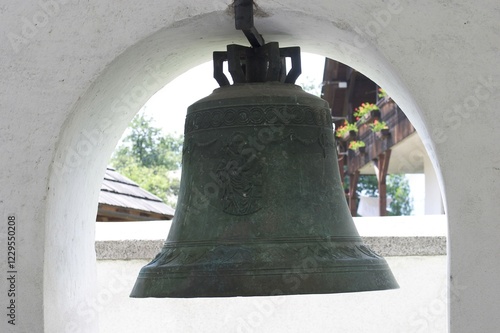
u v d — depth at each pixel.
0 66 4.26
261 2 4.11
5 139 4.22
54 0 4.25
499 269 3.86
